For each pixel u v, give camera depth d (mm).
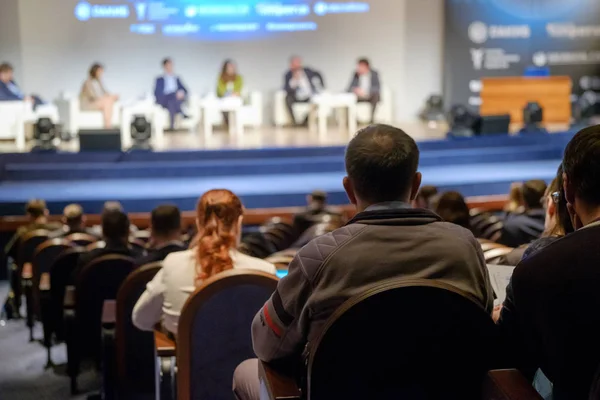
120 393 3309
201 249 2736
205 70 13695
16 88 11938
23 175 10633
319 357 1576
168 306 2760
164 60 12633
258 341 1849
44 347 5254
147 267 3189
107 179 10688
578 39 14070
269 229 6836
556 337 1585
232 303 2549
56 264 4625
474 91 14055
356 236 1764
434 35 14109
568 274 1570
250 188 9992
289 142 11609
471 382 1666
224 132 12898
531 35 13984
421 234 1773
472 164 11547
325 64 13953
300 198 9680
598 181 1667
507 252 3256
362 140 1868
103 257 3963
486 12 13867
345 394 1605
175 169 10758
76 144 11898
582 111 13547
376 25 13969
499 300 2301
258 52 13773
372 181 1845
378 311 1555
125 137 11672
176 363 2611
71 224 6125
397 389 1620
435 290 1552
